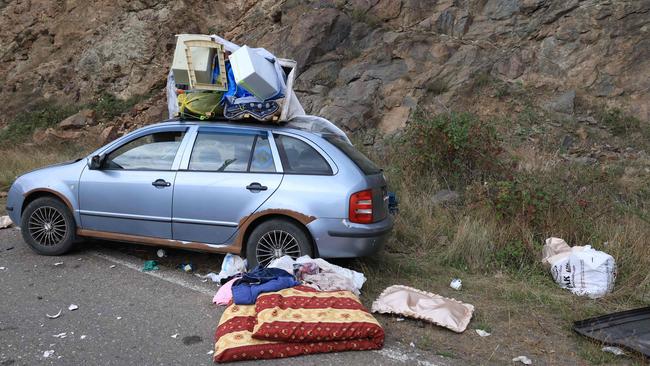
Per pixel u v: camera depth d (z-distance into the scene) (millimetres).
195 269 5688
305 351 3900
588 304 5172
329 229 5109
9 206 6031
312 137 5414
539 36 11562
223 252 5441
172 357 3824
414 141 8680
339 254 5156
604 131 9852
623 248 6074
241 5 15016
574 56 11062
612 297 5312
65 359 3734
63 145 13367
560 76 10961
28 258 5844
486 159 8320
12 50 17297
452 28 12273
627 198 7863
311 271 4832
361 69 11727
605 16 11188
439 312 4602
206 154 5562
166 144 5734
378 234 5227
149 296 4914
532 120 10133
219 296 4793
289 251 5285
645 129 9742
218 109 5734
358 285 5008
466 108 10617
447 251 6258
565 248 6062
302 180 5215
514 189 6836
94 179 5750
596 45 11023
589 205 7023
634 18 11000
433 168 8445
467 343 4285
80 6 16984
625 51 10797
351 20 12633
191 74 5539
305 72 12023
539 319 4809
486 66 11281
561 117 10148
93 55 15820
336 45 12344
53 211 5887
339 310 4191
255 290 4395
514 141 9523
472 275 5891
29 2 17797
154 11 15844
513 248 6145
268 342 3873
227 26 14953
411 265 5969
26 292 4902
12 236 6707
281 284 4477
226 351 3748
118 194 5648
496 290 5422
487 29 12086
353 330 4012
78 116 14234
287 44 12469
